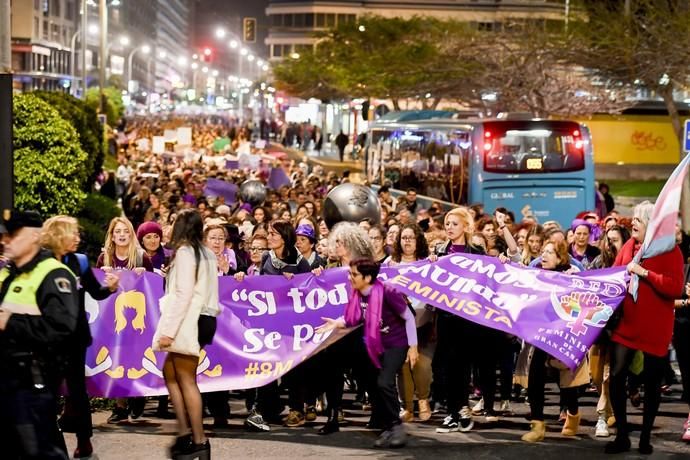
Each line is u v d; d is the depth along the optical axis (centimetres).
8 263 827
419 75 5847
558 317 1112
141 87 19225
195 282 988
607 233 1341
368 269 1073
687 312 1180
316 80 8556
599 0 4862
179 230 995
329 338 1112
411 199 2642
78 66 13712
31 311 803
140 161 4700
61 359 820
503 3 12812
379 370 1126
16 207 1944
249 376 1161
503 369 1269
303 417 1207
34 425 794
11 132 1297
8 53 1296
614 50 4509
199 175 3478
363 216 1825
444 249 1231
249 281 1173
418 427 1192
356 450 1079
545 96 4900
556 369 1193
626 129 5388
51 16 12306
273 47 17575
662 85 4566
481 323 1119
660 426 1218
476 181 2656
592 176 2694
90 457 1008
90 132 2822
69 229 967
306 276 1180
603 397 1159
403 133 3325
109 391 1157
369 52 8106
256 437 1135
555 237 1191
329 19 17088
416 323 1177
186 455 991
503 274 1148
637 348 1061
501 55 5062
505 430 1182
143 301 1161
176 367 994
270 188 3266
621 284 1114
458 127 2756
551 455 1066
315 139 9106
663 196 1057
